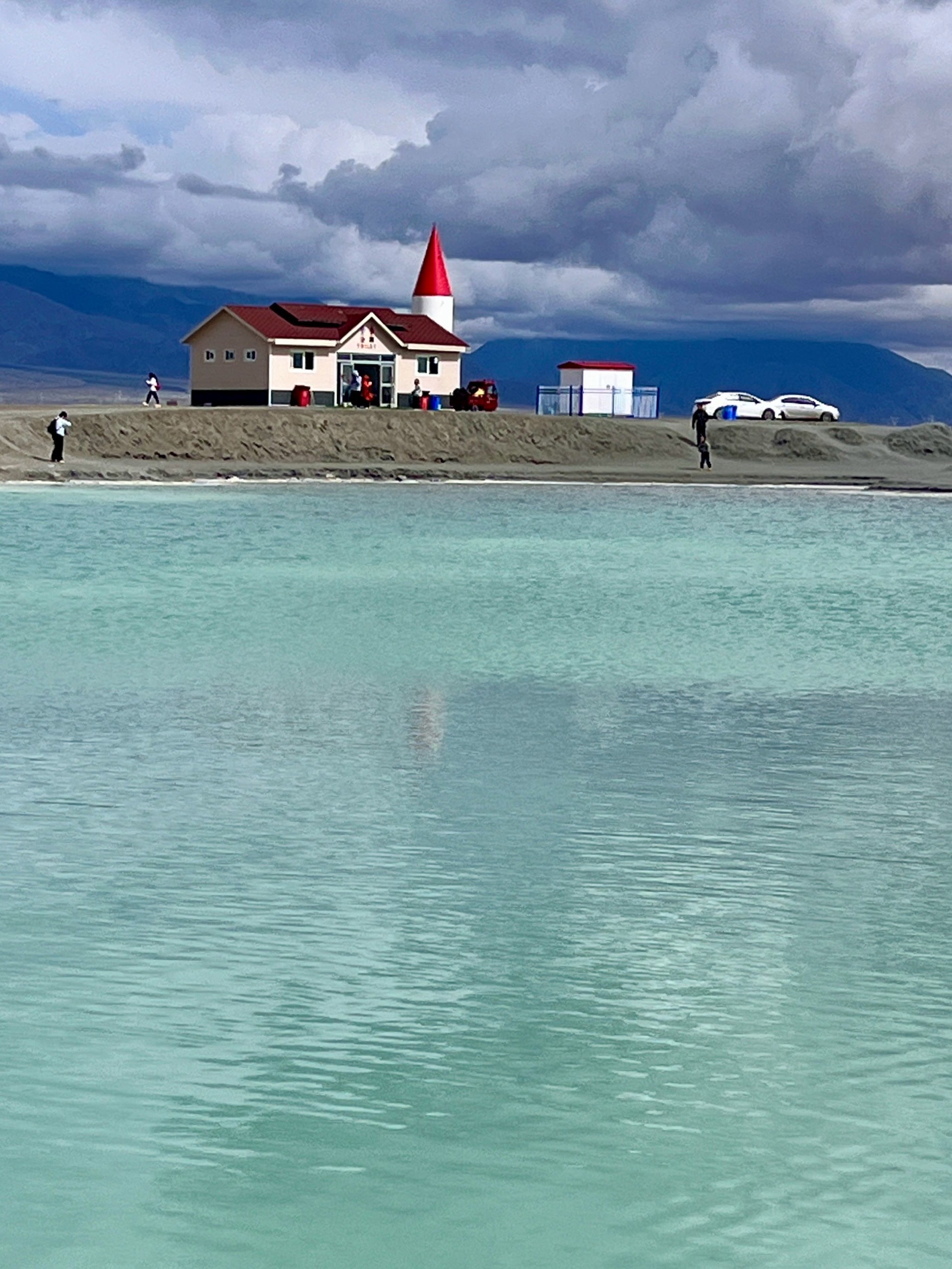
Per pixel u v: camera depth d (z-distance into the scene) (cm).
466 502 7169
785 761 1864
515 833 1513
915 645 2928
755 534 5703
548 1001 1062
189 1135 852
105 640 2822
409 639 2906
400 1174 812
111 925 1210
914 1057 975
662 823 1559
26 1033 988
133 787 1680
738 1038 1000
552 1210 779
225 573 4041
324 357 9875
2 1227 757
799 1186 805
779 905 1294
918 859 1441
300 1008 1041
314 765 1805
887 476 9675
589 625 3162
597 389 11475
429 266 10888
